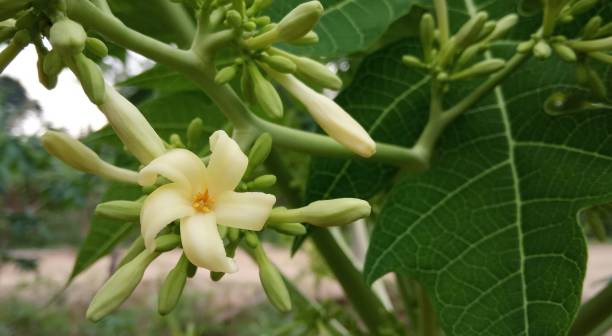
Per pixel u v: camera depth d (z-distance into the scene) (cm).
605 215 17
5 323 86
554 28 14
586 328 16
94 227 18
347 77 22
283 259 84
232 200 9
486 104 14
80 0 10
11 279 108
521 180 13
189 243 8
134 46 11
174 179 9
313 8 10
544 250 12
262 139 11
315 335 22
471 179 14
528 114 14
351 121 11
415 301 21
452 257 13
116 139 18
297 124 24
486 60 14
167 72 17
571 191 13
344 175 14
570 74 14
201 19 11
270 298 10
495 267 13
